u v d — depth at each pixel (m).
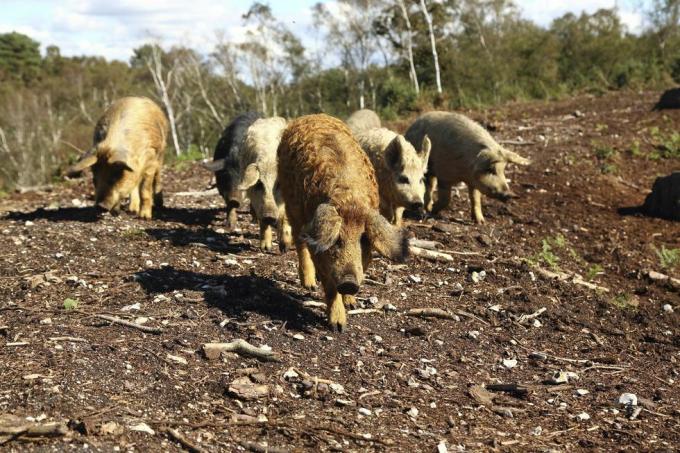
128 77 39.00
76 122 32.66
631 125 9.66
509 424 3.29
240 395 3.20
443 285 4.60
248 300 4.05
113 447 2.73
